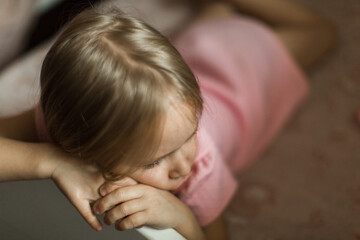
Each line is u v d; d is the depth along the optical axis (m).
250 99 0.78
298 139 0.87
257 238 0.73
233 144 0.74
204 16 0.95
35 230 0.57
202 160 0.55
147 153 0.38
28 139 0.57
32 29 0.94
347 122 0.87
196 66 0.79
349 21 0.98
